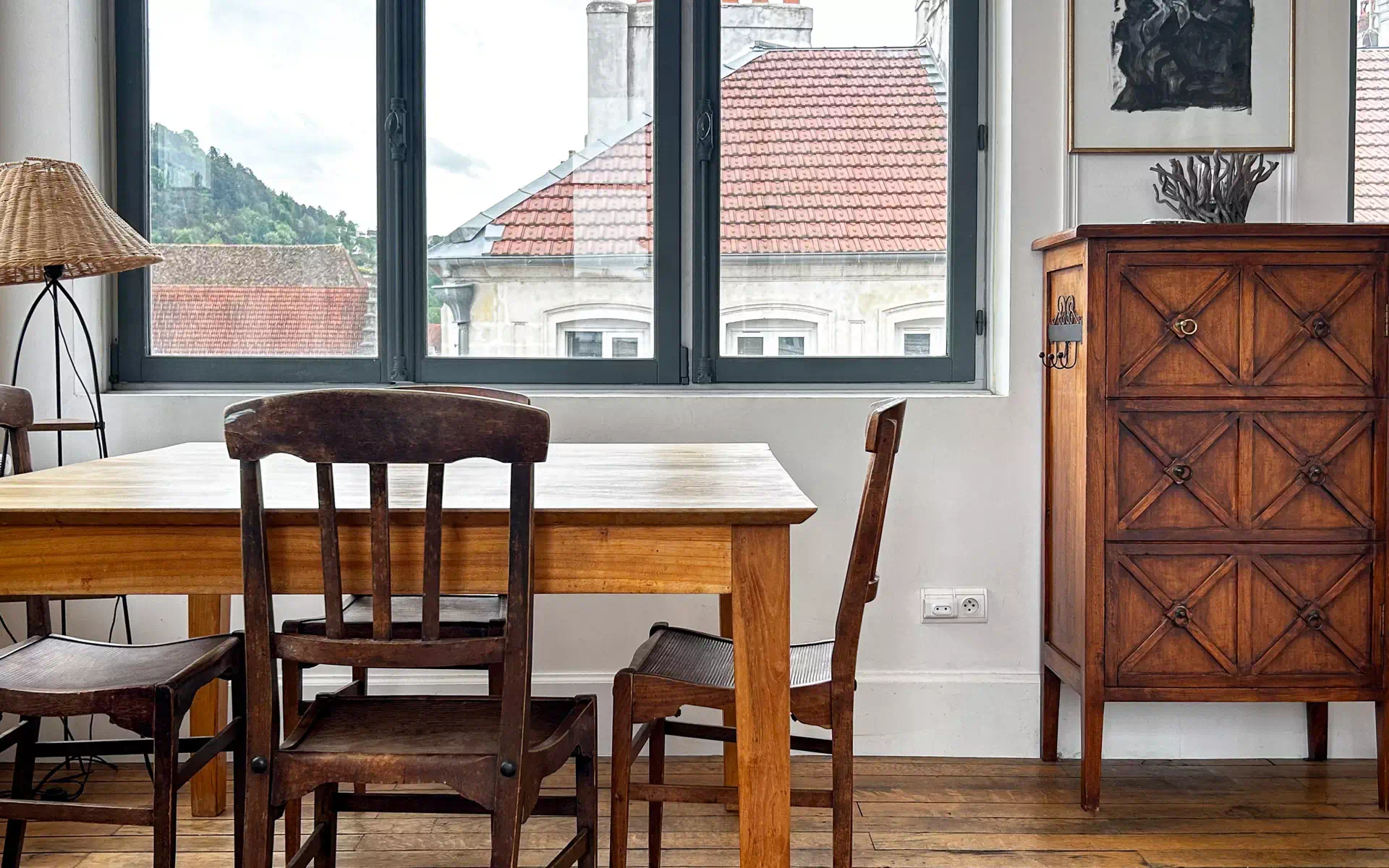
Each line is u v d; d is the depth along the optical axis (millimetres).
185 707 1742
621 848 1867
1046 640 2895
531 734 1678
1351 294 2490
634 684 1876
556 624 2959
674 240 3145
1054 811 2559
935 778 2787
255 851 1546
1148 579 2531
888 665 2967
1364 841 2387
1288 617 2533
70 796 2615
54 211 2361
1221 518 2520
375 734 1637
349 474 2072
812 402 2947
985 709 2955
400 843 2381
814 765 2881
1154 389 2508
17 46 2906
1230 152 2902
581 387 3160
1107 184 2926
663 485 1922
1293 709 2932
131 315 3115
